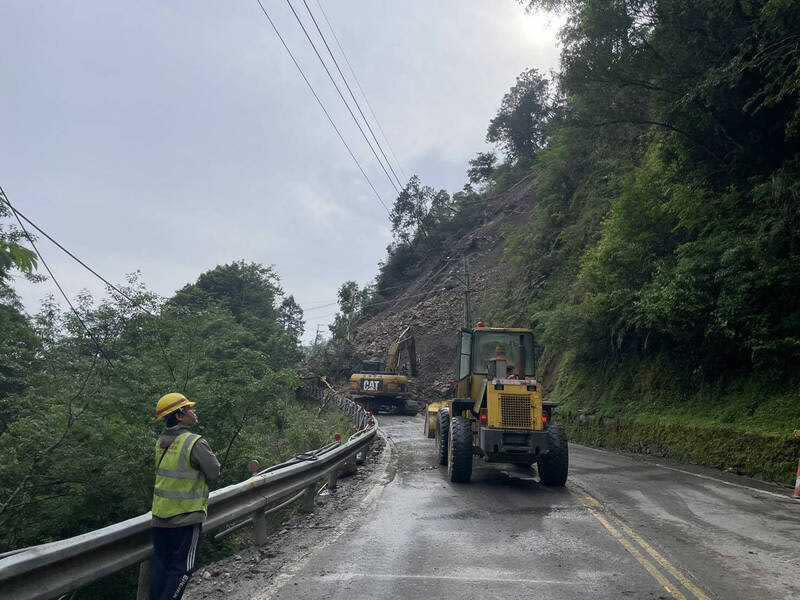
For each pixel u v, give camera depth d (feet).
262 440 53.88
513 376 36.88
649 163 65.05
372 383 114.11
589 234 96.27
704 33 51.70
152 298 47.80
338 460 34.32
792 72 42.70
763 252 43.11
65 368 41.81
